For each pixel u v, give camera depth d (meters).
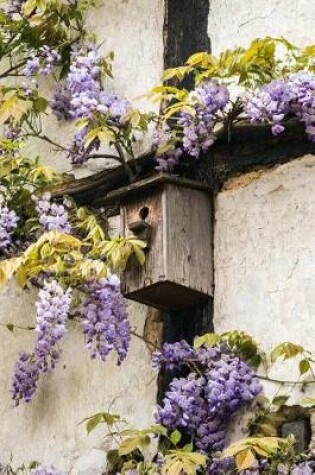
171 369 5.49
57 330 5.49
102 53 6.13
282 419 5.28
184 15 5.91
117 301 5.53
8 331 6.21
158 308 5.64
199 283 5.54
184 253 5.54
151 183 5.57
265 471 5.17
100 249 5.57
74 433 5.84
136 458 5.57
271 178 5.52
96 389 5.83
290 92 5.37
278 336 5.36
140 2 6.07
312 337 5.29
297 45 5.58
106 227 5.91
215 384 5.32
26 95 6.11
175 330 5.63
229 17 5.77
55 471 5.74
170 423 5.38
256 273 5.47
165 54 5.92
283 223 5.46
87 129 5.81
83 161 5.97
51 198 6.02
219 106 5.51
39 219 5.85
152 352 5.69
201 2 5.86
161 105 5.79
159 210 5.55
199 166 5.67
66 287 5.56
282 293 5.39
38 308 5.50
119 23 6.12
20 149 6.30
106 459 5.69
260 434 5.28
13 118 6.08
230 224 5.57
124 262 5.51
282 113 5.37
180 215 5.56
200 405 5.38
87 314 5.52
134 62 6.02
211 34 5.81
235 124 5.57
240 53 5.48
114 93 6.04
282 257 5.43
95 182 5.97
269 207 5.50
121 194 5.64
